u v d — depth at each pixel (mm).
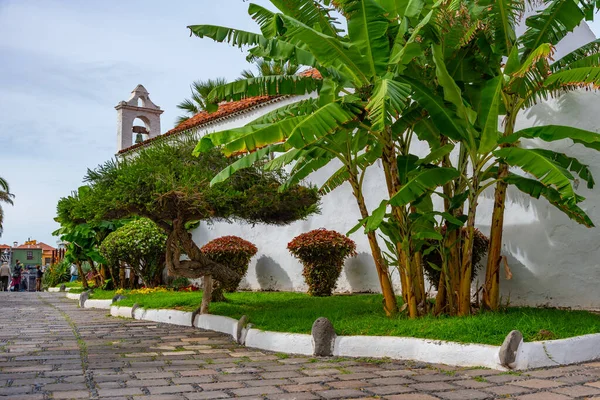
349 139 7316
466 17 6348
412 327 6363
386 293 7477
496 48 7164
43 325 9477
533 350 5367
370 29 6266
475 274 9234
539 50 5645
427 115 7172
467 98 7477
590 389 4469
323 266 11297
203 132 16281
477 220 9641
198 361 5977
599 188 8281
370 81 6641
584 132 6371
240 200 8688
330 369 5496
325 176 12539
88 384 4797
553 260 8688
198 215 8844
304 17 6797
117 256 14648
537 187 6945
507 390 4492
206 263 9297
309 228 12922
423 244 7910
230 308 9445
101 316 11180
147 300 11508
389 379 4992
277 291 13594
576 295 8414
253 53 7086
